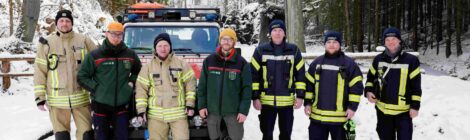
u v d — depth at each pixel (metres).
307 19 24.34
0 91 9.99
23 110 7.96
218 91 4.72
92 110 4.85
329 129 5.01
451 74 19.48
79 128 5.10
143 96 4.71
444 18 32.69
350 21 23.77
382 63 5.07
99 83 4.71
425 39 28.84
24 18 14.17
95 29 21.77
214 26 6.64
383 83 5.01
